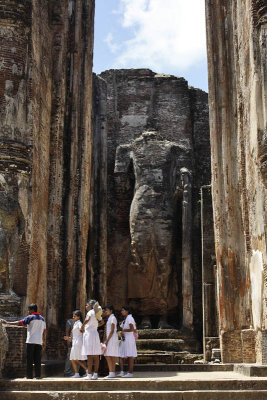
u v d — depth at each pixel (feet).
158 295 73.05
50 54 58.54
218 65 58.13
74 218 61.52
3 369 37.04
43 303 51.90
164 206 75.15
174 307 74.13
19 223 46.26
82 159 63.00
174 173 77.77
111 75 84.99
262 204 46.11
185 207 74.84
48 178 55.72
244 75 52.80
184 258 73.10
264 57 47.34
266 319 45.70
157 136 79.56
